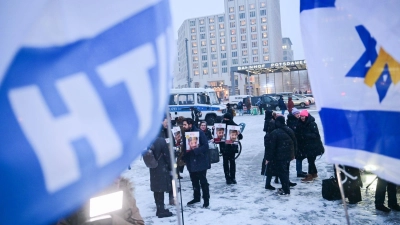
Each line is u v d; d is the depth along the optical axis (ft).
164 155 17.02
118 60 4.05
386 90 7.23
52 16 3.59
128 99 4.09
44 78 3.50
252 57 361.30
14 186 3.32
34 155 3.42
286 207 18.10
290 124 26.61
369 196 19.39
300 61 124.88
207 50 377.91
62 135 3.59
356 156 7.48
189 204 19.63
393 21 6.95
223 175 26.81
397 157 7.16
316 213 17.01
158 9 4.45
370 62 7.32
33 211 3.40
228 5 366.22
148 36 4.30
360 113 7.43
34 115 3.43
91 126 3.81
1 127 3.26
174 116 69.56
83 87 3.77
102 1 3.99
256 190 21.79
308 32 7.70
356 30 7.36
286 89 253.85
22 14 3.31
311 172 23.72
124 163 4.00
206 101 70.90
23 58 3.36
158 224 16.53
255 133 52.90
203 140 18.47
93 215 6.40
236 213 17.53
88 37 3.85
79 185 3.67
